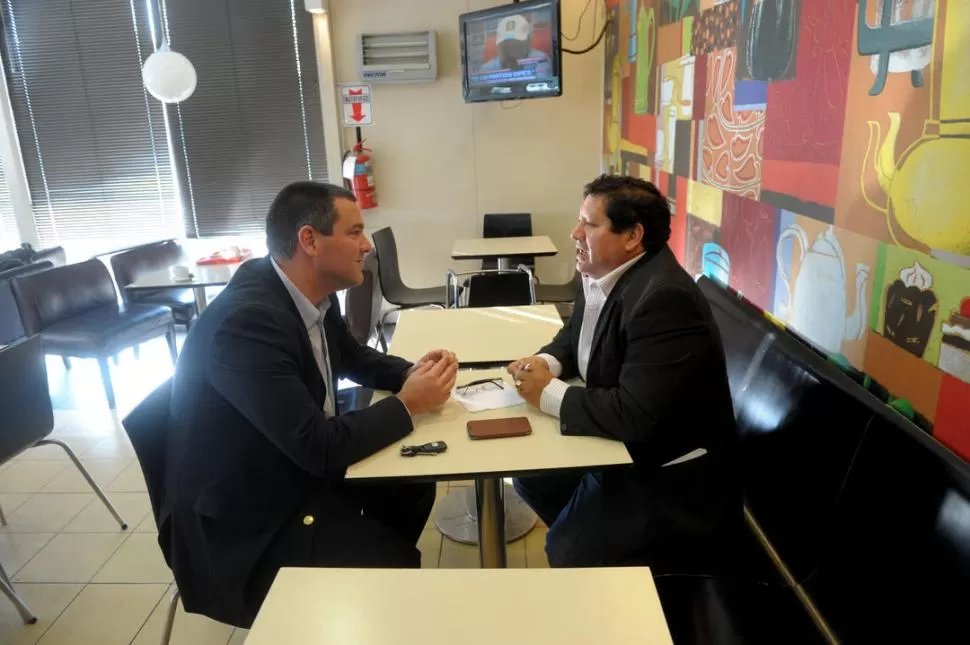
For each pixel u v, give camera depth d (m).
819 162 1.55
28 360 2.09
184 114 4.75
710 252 2.34
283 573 0.98
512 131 4.69
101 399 3.77
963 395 1.07
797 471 1.41
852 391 1.33
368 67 4.53
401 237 4.93
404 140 4.73
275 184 4.87
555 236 4.87
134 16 4.59
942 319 1.12
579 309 1.85
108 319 3.64
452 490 2.65
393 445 1.45
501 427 1.49
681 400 1.43
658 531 1.49
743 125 2.01
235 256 4.10
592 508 1.56
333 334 1.83
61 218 5.03
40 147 4.88
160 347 4.61
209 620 2.00
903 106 1.22
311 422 1.35
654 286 1.47
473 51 4.11
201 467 1.39
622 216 1.54
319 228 1.46
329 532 1.47
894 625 1.07
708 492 1.51
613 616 0.88
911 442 1.13
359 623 0.88
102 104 4.76
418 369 1.70
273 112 4.72
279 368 1.36
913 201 1.19
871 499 1.18
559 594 0.92
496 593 0.93
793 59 1.67
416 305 3.95
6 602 2.09
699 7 2.41
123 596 2.11
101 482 2.82
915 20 1.18
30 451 3.10
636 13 3.43
